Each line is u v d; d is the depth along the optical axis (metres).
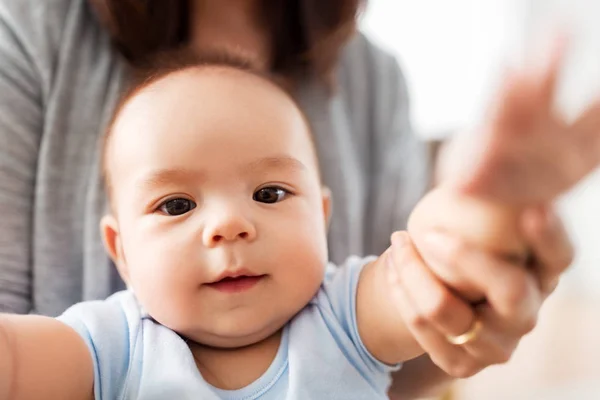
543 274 0.43
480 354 0.48
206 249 0.60
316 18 1.02
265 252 0.61
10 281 0.78
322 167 0.98
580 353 1.73
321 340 0.62
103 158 0.76
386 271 0.59
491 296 0.42
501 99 0.33
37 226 0.82
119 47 0.91
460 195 0.39
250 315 0.61
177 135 0.64
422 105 2.12
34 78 0.86
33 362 0.53
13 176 0.81
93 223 0.83
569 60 0.33
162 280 0.61
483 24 2.17
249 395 0.60
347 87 1.11
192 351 0.64
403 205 1.09
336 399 0.60
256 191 0.64
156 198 0.63
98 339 0.60
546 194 0.35
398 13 2.16
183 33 0.97
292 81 1.00
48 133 0.84
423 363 0.78
